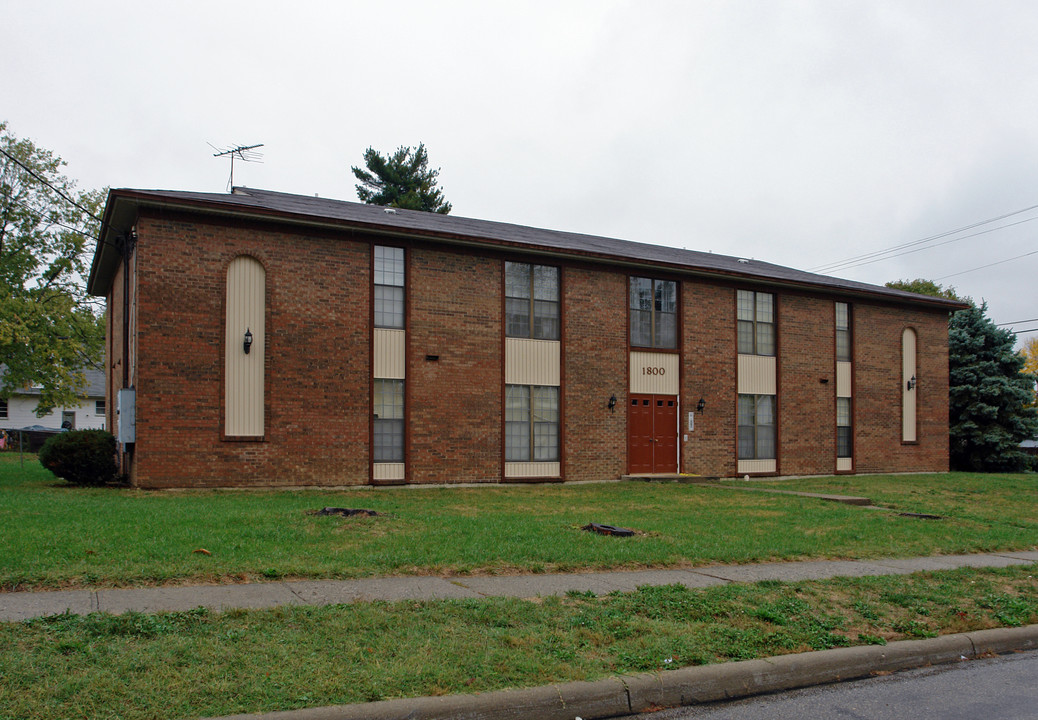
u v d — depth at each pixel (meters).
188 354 16.89
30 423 46.72
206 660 5.47
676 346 23.72
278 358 17.78
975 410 33.91
